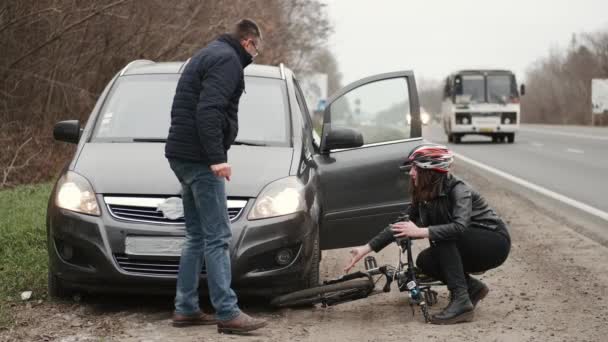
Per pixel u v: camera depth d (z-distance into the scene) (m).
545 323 6.35
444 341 5.80
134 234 6.40
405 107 8.10
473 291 6.70
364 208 7.77
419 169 6.49
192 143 5.83
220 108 5.67
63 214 6.55
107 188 6.58
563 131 52.62
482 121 37.69
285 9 26.16
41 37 16.80
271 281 6.51
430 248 6.63
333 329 6.17
